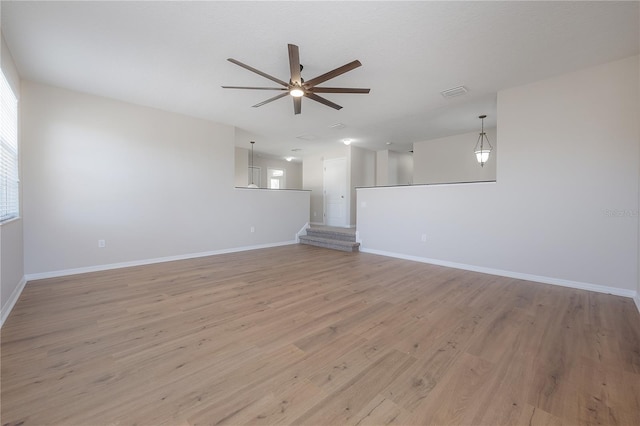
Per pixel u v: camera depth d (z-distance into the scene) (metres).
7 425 1.30
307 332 2.27
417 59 3.10
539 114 3.64
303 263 4.77
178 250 5.00
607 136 3.21
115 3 2.21
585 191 3.36
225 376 1.69
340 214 8.12
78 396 1.51
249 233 6.08
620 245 3.17
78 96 3.96
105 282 3.60
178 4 2.22
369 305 2.86
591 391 1.57
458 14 2.36
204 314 2.62
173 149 4.89
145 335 2.21
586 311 2.70
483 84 3.73
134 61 3.12
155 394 1.53
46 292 3.19
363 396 1.52
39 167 3.67
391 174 8.67
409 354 1.95
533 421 1.35
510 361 1.86
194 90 3.91
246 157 8.20
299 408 1.43
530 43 2.79
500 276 3.96
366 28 2.54
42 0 2.15
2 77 2.64
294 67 2.62
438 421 1.35
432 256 4.79
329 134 6.45
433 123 5.53
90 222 4.09
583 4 2.23
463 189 4.40
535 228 3.71
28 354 1.92
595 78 3.26
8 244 2.74
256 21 2.44
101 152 4.17
